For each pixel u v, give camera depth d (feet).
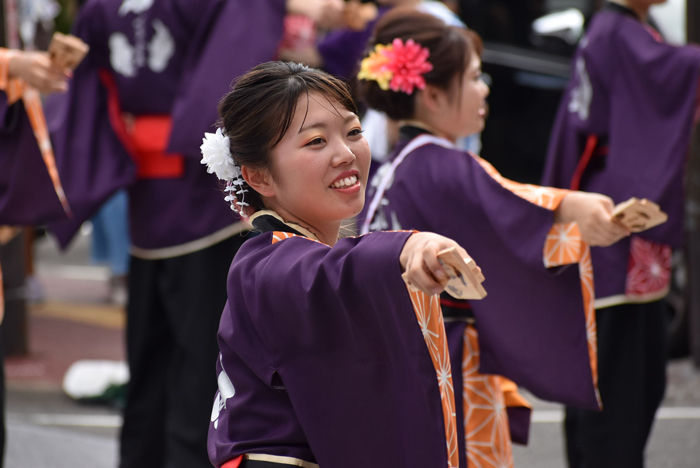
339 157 11.53
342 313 10.36
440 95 18.03
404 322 9.86
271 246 11.57
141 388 25.52
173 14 23.88
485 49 46.91
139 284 25.21
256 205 12.59
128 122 25.26
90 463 27.58
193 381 24.08
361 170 11.91
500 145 47.32
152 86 24.20
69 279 60.59
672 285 38.50
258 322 11.16
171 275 24.45
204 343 24.09
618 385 22.58
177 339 24.44
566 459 24.79
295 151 11.57
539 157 47.83
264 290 10.99
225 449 11.29
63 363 39.32
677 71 22.68
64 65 20.54
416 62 17.70
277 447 11.19
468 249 16.44
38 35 43.04
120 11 24.43
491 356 16.75
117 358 40.09
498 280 16.25
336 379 10.82
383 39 18.62
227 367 11.64
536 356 16.26
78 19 25.21
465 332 17.13
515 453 27.78
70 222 24.56
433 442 10.39
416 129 18.16
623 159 23.43
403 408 10.62
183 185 24.18
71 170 24.61
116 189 24.45
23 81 21.02
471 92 18.10
